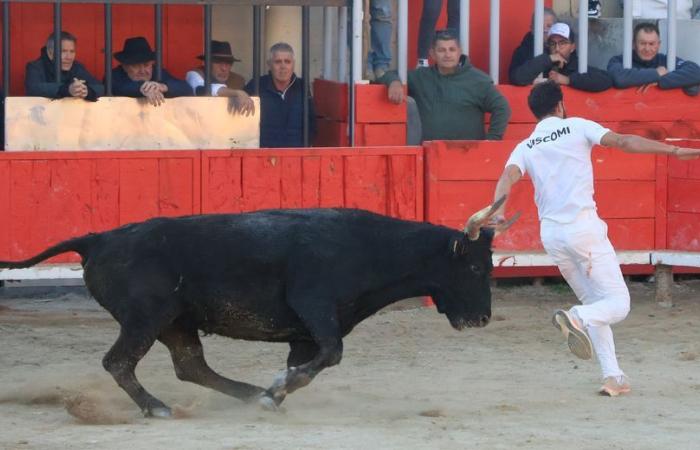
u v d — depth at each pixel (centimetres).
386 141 2162
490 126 2173
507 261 2050
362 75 2250
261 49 2348
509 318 1994
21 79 2261
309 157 2047
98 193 1986
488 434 1220
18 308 2056
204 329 1357
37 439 1188
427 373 1608
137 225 1339
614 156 2109
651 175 2122
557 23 2272
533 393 1474
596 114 2250
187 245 1314
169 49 2348
